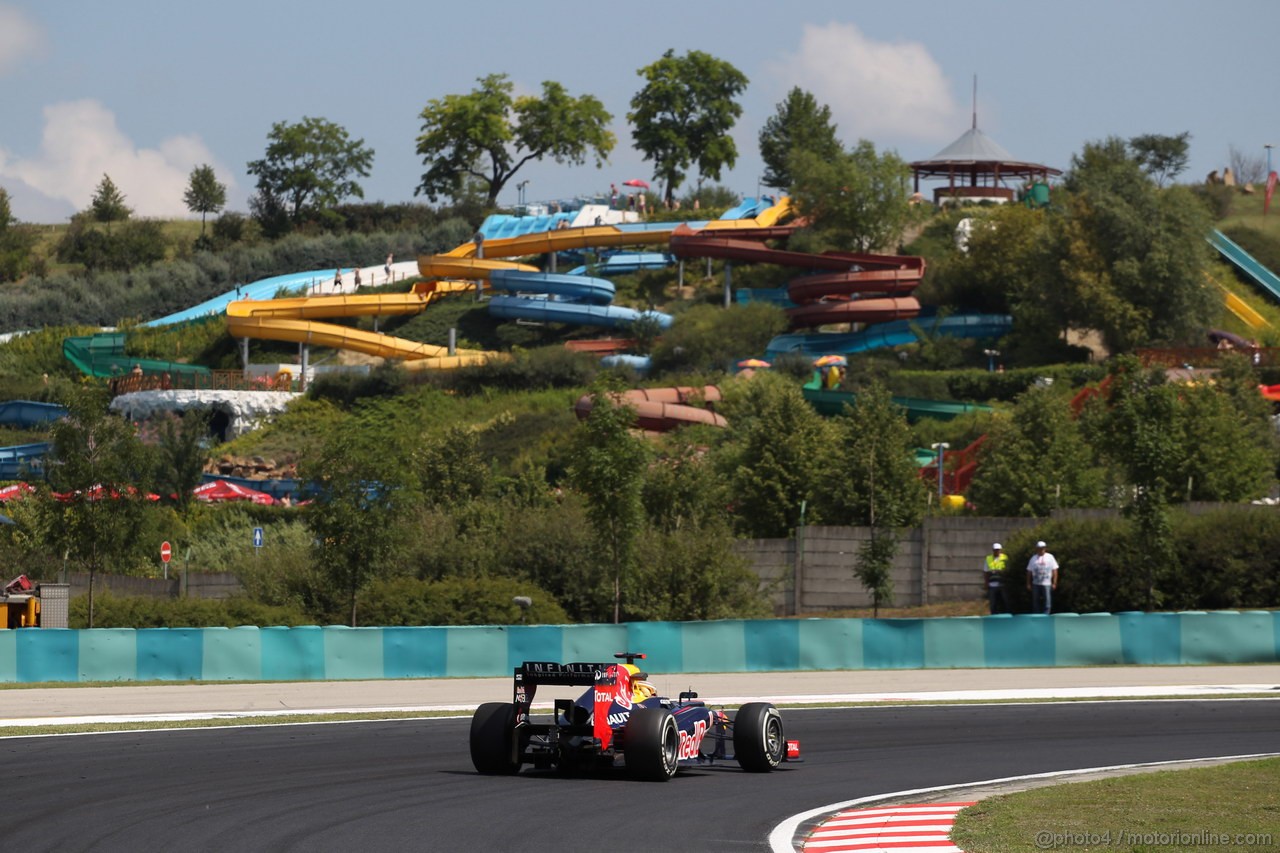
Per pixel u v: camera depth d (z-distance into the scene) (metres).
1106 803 54.94
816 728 84.75
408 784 60.25
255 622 138.25
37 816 51.84
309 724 85.56
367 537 140.12
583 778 62.50
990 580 149.25
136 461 137.88
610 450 148.12
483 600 144.12
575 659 119.44
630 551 150.25
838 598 164.50
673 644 120.88
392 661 117.69
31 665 112.31
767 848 45.84
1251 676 114.88
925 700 99.12
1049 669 122.06
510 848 45.59
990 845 46.28
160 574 188.38
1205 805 54.47
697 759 66.12
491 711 63.44
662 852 45.09
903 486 175.25
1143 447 141.25
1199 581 144.00
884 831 48.81
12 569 159.62
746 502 195.50
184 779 61.84
